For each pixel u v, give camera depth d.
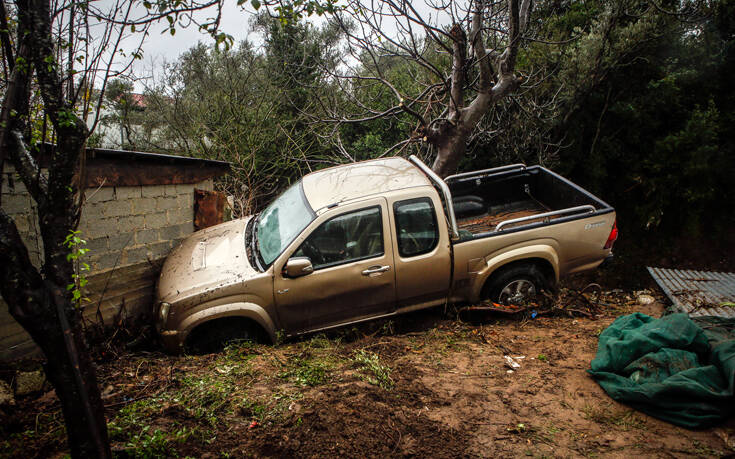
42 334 1.74
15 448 2.56
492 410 3.00
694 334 3.07
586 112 9.52
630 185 9.62
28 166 1.77
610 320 4.90
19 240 1.72
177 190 5.09
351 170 4.91
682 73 8.92
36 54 1.65
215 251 4.41
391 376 3.43
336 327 4.30
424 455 2.53
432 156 9.04
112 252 4.43
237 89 10.70
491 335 4.38
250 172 9.31
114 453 2.41
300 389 3.16
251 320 4.05
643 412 2.93
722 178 9.23
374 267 4.14
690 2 8.54
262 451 2.51
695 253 9.48
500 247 4.50
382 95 10.48
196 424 2.74
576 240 4.71
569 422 2.87
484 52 6.51
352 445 2.57
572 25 9.86
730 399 2.71
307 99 10.91
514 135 9.34
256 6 2.41
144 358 3.82
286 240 4.08
